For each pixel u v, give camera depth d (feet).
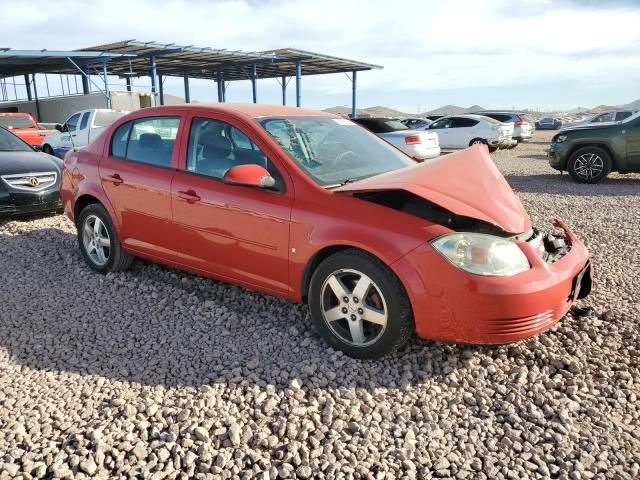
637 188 35.29
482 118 69.41
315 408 9.31
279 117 13.33
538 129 161.07
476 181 11.00
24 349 11.48
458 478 7.76
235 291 14.44
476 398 9.74
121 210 14.79
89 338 11.99
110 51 79.36
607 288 15.02
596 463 7.99
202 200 12.68
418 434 8.75
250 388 9.81
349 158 12.98
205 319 12.78
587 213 26.45
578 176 38.55
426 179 10.50
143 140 14.67
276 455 8.18
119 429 8.61
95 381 10.22
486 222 9.90
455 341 9.95
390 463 7.96
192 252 13.32
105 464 7.89
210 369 10.65
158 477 7.63
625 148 36.65
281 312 13.16
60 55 71.05
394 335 10.20
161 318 12.89
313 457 8.13
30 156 23.98
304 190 11.27
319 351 11.22
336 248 10.96
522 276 9.71
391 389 9.96
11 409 9.24
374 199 10.92
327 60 94.58
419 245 9.78
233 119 12.76
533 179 41.11
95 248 15.99
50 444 8.22
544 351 11.19
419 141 46.83
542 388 9.93
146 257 14.66
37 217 23.93
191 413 9.05
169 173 13.60
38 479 7.57
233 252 12.39
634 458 8.16
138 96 82.99
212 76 120.88
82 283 15.17
